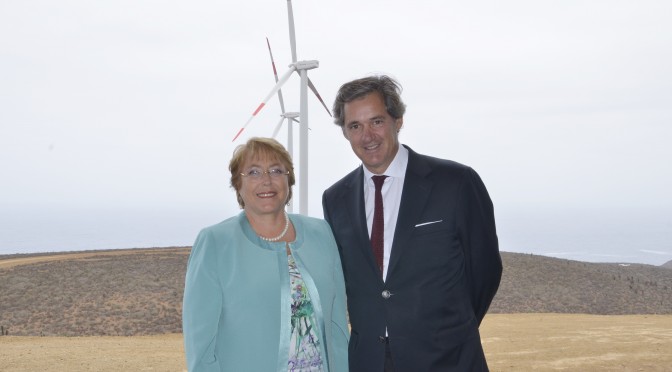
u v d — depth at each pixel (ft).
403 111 13.15
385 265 12.85
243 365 11.27
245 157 12.09
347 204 13.66
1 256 199.82
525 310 117.60
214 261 11.68
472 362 12.71
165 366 43.11
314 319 11.87
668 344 49.08
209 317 11.27
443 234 12.60
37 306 106.63
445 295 12.52
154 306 106.73
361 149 13.00
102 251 221.25
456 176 13.04
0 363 44.32
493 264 13.39
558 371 39.09
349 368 13.14
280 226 12.45
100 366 42.98
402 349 12.35
